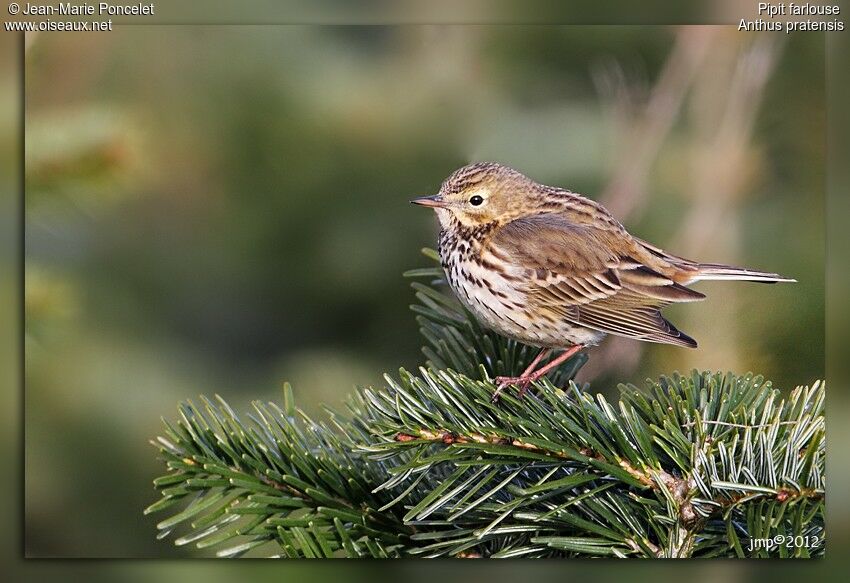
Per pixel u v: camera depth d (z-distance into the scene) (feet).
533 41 48.01
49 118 30.22
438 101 46.70
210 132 46.42
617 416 24.25
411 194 46.88
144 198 46.88
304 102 46.39
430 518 23.98
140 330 46.91
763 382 24.76
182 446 23.76
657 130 45.37
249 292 47.67
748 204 41.96
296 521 22.89
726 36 45.14
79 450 42.37
